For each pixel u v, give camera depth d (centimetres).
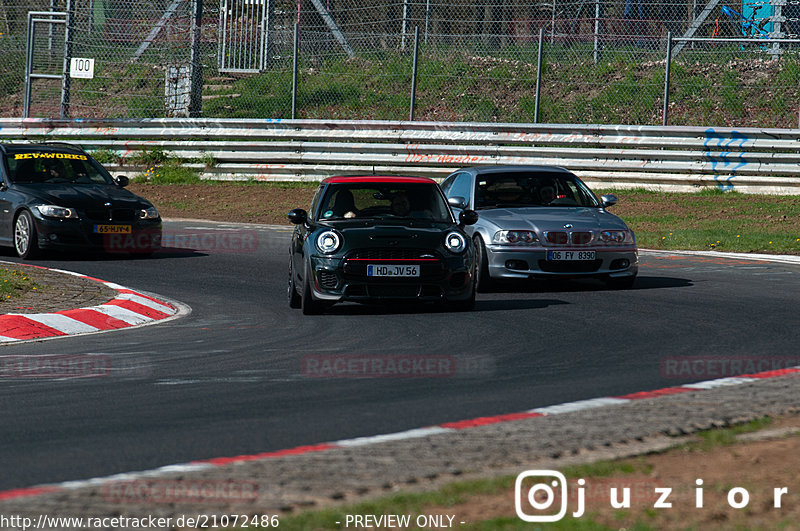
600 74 9738
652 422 1948
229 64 10581
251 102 9956
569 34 9762
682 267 5044
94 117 9988
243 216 7444
